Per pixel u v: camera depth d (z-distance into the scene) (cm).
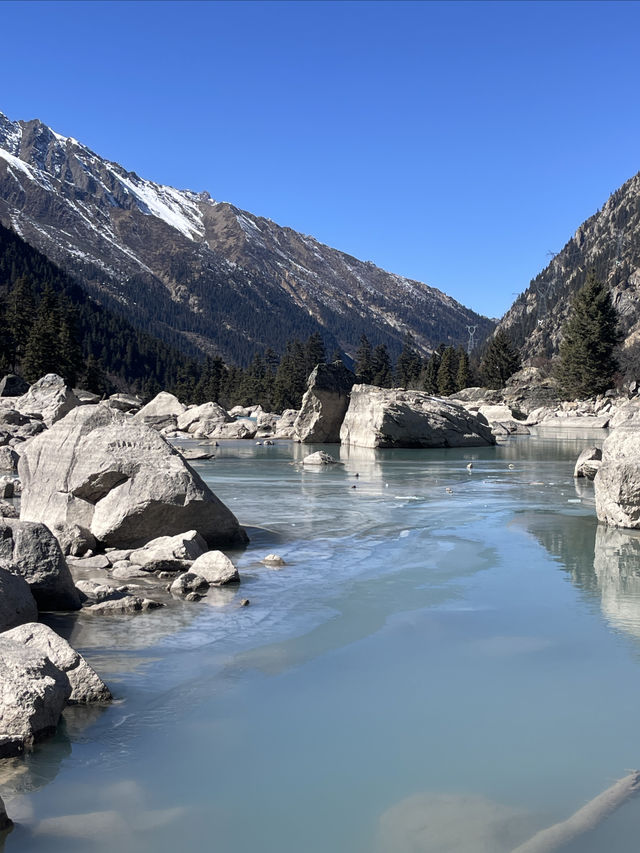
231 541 1459
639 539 1502
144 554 1268
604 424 8025
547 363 17375
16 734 601
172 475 1412
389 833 486
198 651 840
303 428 5072
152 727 645
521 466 3262
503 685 736
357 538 1523
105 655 828
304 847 472
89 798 532
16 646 685
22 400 5553
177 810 516
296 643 866
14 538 1013
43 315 11406
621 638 877
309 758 589
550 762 582
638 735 629
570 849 466
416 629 916
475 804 522
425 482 2584
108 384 14325
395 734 630
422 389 15562
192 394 17625
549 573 1209
